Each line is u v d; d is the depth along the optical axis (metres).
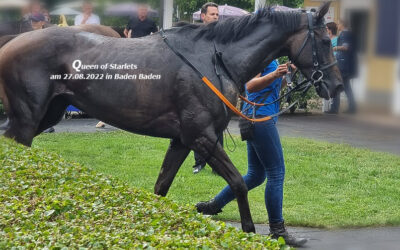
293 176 10.85
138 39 7.22
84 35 7.30
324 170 11.33
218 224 5.52
